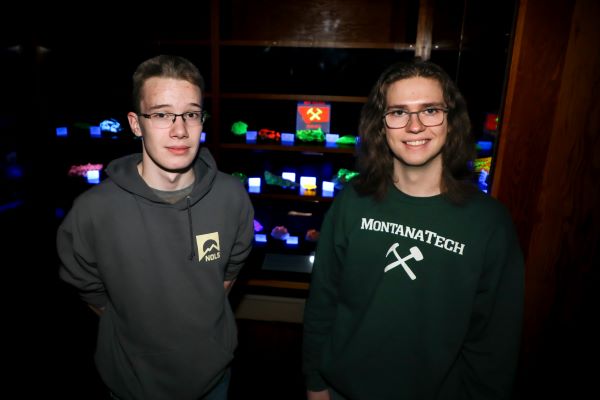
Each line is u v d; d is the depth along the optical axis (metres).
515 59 1.45
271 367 2.31
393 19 2.75
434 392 1.04
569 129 1.48
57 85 2.56
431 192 1.06
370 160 1.12
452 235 1.01
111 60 2.71
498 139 1.53
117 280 1.14
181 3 2.75
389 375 1.08
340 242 1.16
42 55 2.39
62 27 2.52
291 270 2.71
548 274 1.63
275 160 2.96
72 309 2.63
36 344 2.36
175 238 1.15
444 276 1.02
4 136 2.37
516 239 1.01
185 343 1.20
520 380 1.77
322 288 1.24
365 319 1.09
